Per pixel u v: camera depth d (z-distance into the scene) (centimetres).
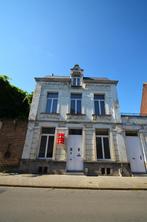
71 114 1209
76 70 1450
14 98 1407
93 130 1148
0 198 491
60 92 1317
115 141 1113
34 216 364
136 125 1195
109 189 634
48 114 1202
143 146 1123
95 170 1002
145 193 583
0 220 341
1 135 1091
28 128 1127
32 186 644
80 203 461
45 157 1062
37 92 1298
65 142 1088
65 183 699
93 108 1252
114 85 1369
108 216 373
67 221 342
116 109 1247
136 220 353
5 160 1016
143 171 1045
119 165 1023
